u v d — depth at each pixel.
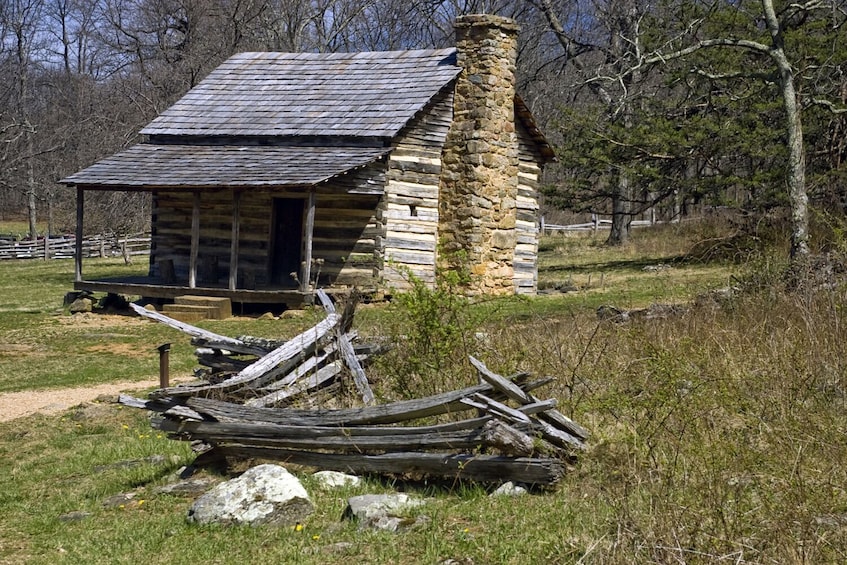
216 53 47.50
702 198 29.05
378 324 12.30
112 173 25.17
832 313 11.79
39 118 67.25
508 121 26.56
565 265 32.94
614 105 27.30
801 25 26.80
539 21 49.62
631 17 33.28
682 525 6.75
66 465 11.20
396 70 27.12
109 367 17.97
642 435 8.49
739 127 26.75
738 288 15.50
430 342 10.80
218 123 26.72
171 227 27.42
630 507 7.42
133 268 40.22
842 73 24.38
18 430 13.28
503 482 8.60
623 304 20.50
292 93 27.39
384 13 58.84
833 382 10.18
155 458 11.00
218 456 9.91
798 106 20.61
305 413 9.28
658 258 31.72
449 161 26.14
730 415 9.19
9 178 58.97
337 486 9.09
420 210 25.55
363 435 9.01
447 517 8.13
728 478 7.51
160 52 53.78
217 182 23.61
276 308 24.53
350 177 24.17
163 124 27.03
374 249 24.72
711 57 26.81
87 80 66.94
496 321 13.23
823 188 24.42
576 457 8.59
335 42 58.28
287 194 25.00
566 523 7.66
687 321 13.39
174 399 9.58
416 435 8.79
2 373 17.91
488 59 26.06
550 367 10.89
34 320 24.59
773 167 28.27
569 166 29.80
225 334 20.77
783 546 6.52
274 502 8.58
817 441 8.10
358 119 25.39
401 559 7.46
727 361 10.81
